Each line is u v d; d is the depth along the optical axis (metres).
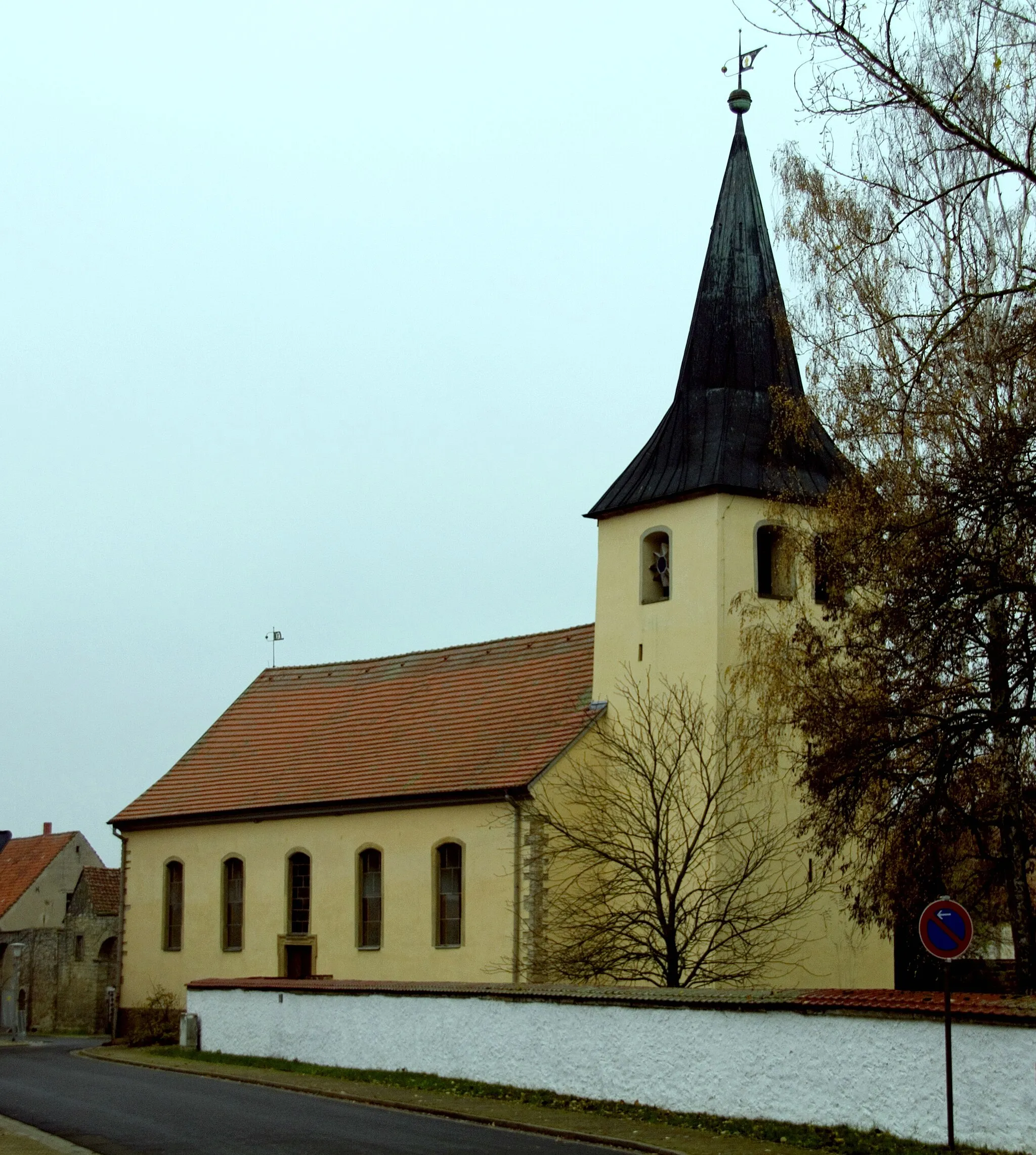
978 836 24.50
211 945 44.81
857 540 25.19
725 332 37.19
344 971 40.56
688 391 37.41
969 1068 18.72
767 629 30.39
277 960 42.56
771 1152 19.36
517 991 26.23
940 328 24.55
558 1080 25.12
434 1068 28.00
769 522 32.31
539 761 36.38
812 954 34.78
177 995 45.59
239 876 44.66
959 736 23.61
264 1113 23.92
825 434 33.22
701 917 33.22
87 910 57.75
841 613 26.20
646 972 32.28
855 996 20.75
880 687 24.22
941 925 18.64
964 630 22.98
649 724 34.47
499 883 36.22
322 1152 19.38
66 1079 30.69
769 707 27.88
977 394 24.38
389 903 39.56
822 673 25.91
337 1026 30.86
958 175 24.39
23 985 60.06
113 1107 24.95
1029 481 21.72
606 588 38.38
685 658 35.66
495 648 43.91
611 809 35.69
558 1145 20.33
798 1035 21.06
